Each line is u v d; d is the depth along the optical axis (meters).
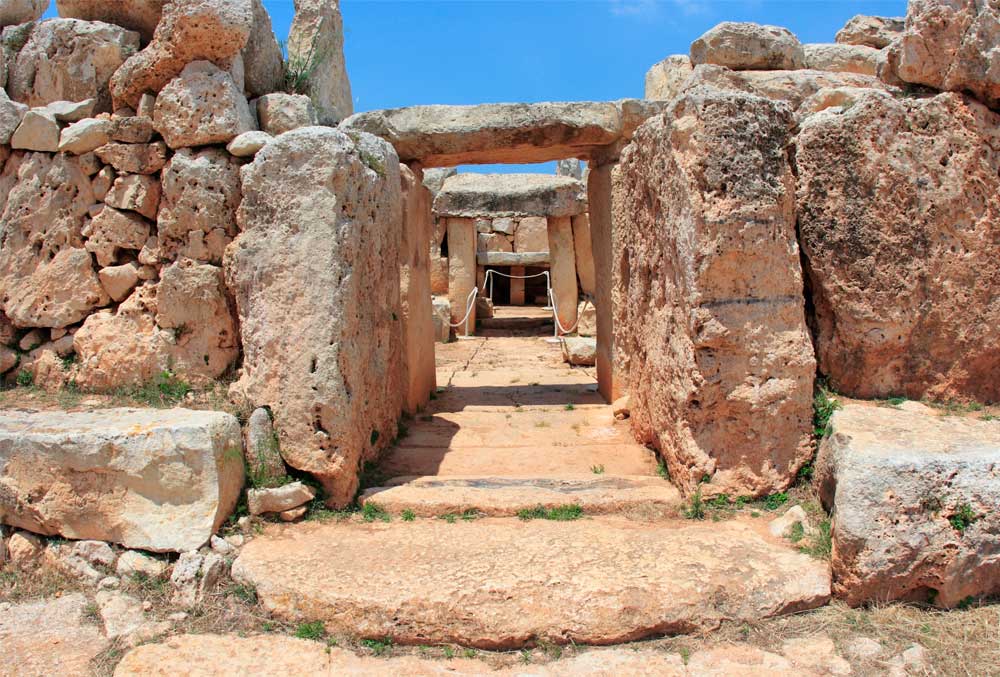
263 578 3.10
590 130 5.15
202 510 3.35
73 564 3.35
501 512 3.75
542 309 14.38
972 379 4.00
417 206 5.54
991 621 2.92
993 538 2.96
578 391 6.35
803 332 3.75
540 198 11.28
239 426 3.69
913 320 3.89
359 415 3.94
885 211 3.87
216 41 4.15
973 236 3.88
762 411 3.66
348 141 3.83
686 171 3.64
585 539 3.32
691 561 3.12
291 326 3.68
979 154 3.91
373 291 4.22
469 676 2.73
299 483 3.67
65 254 4.36
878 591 3.02
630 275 4.82
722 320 3.62
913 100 4.00
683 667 2.74
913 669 2.69
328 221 3.67
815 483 3.64
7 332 4.44
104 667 2.77
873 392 3.99
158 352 4.20
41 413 3.77
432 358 6.30
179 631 2.97
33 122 4.38
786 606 2.98
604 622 2.88
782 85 5.32
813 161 3.94
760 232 3.62
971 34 3.85
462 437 4.90
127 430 3.37
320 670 2.74
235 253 3.99
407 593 2.95
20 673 2.73
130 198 4.27
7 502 3.40
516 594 2.94
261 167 3.74
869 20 6.47
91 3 4.73
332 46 6.75
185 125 4.14
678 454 3.84
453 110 5.23
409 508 3.78
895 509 3.00
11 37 4.80
